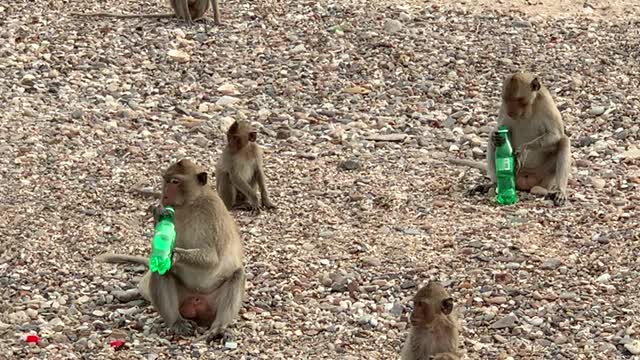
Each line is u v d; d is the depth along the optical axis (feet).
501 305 37.99
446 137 56.39
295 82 63.00
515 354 34.63
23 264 40.45
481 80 64.59
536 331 36.19
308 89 62.23
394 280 39.78
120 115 57.47
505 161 47.37
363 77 64.13
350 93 61.87
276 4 75.77
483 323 36.73
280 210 46.78
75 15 72.08
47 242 42.39
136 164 51.31
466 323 36.70
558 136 48.24
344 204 47.50
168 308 35.27
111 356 33.91
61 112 57.26
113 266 40.60
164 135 55.26
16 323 36.17
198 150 53.62
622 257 41.75
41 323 36.22
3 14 71.26
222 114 58.65
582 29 73.67
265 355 34.17
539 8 77.77
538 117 48.21
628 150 55.06
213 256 34.63
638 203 47.85
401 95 61.98
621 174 51.72
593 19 75.82
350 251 42.32
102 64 64.08
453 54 67.82
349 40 69.46
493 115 59.52
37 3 73.92
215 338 34.83
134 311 37.04
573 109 60.49
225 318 35.14
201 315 35.68
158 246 33.73
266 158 52.75
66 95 59.57
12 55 64.39
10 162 50.52
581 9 77.97
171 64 64.80
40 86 60.34
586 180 50.75
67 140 53.57
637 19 76.13
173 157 52.42
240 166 46.57
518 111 47.70
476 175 51.11
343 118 58.54
